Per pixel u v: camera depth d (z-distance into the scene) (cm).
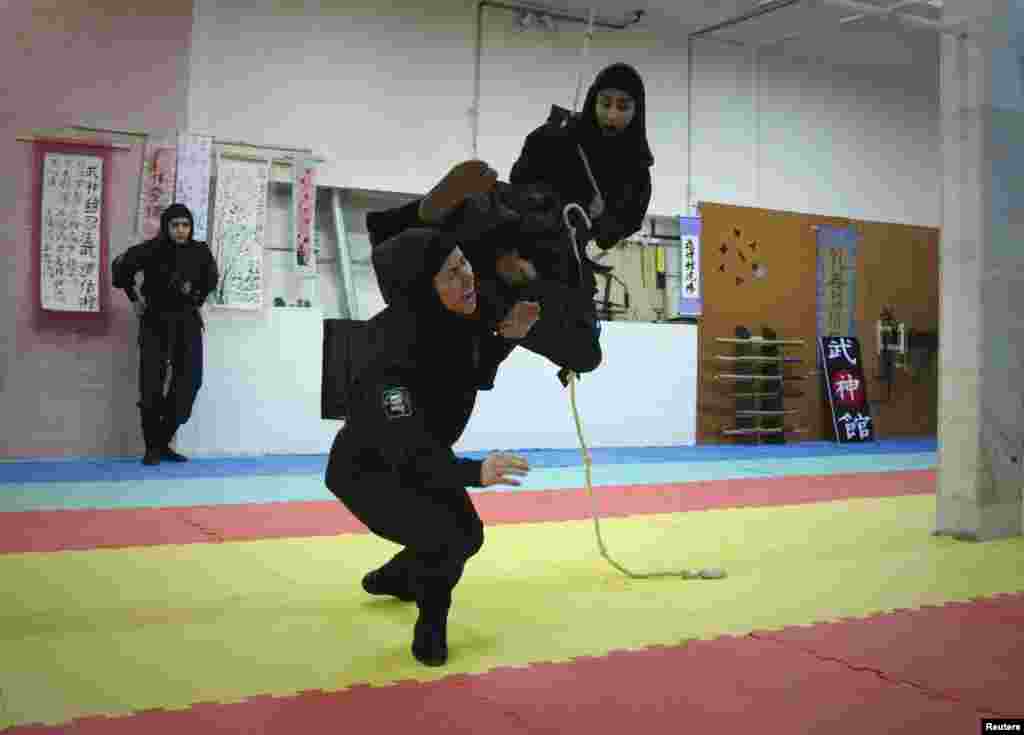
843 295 1482
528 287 306
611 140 317
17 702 274
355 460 322
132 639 343
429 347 306
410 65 1176
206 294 961
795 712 271
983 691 291
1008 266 592
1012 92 590
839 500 769
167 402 970
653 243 1327
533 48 1252
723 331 1358
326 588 432
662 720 263
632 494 784
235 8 1087
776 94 1448
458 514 317
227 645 337
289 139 1110
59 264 1005
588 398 1235
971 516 580
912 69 1542
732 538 580
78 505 683
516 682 297
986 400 583
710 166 1384
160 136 1049
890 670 312
